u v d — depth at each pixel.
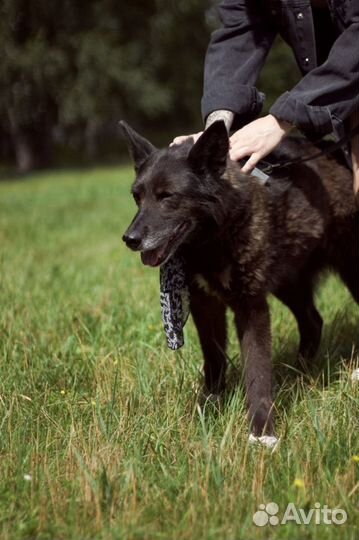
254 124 3.66
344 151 4.19
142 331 4.95
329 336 4.88
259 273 3.67
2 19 28.64
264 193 3.76
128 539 2.53
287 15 3.84
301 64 3.94
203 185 3.62
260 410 3.51
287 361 4.55
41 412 3.59
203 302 3.93
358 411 3.43
